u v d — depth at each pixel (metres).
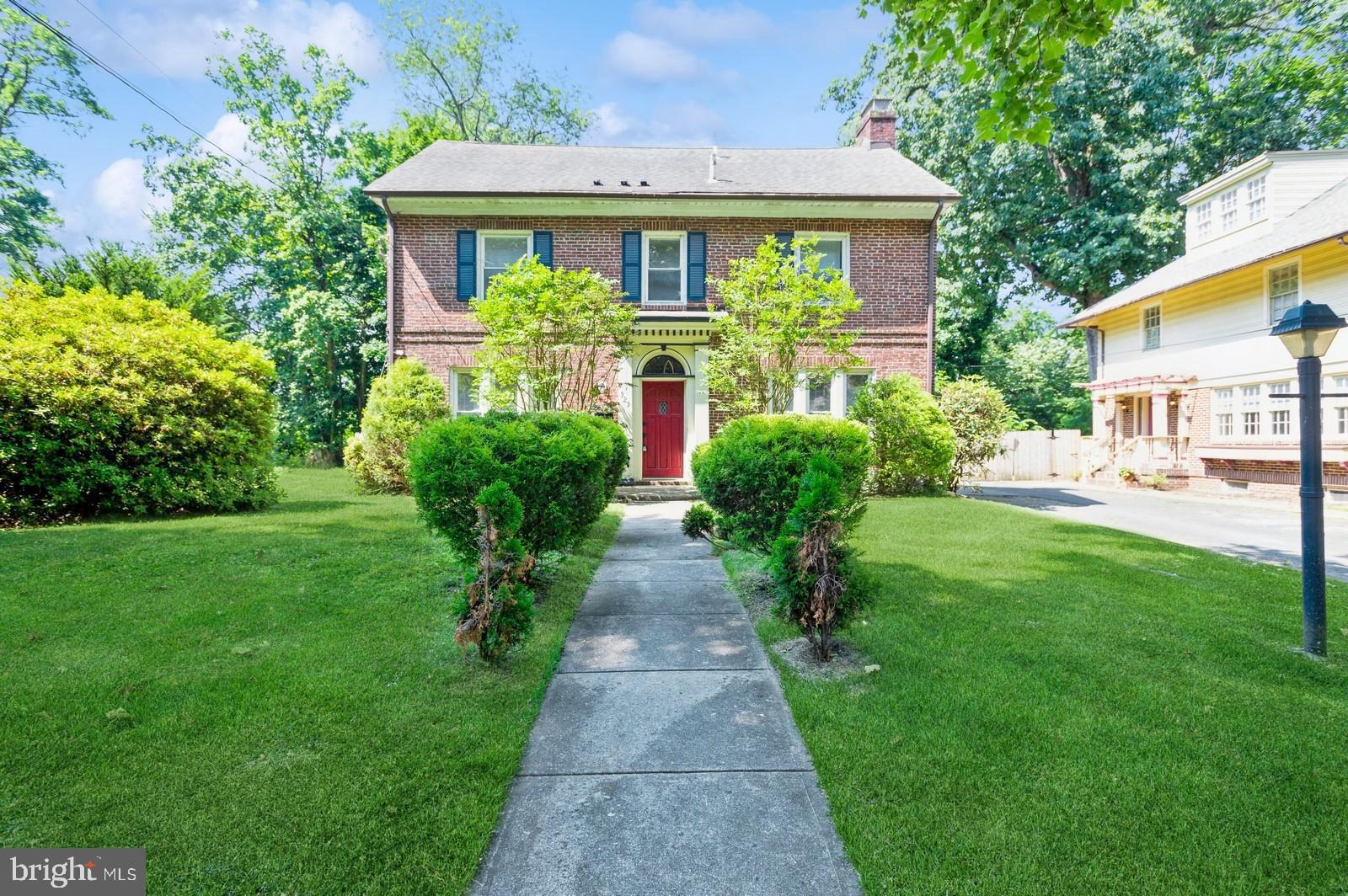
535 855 2.25
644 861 2.22
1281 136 20.45
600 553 7.27
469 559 4.59
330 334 21.03
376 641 4.13
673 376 14.26
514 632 3.78
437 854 2.19
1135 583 5.81
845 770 2.73
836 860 2.23
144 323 9.61
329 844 2.20
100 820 2.29
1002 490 17.64
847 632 4.41
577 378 12.45
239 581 5.39
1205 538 9.20
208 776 2.57
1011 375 31.06
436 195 13.38
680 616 4.97
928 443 12.55
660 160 16.23
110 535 7.04
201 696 3.26
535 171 15.03
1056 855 2.19
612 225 14.08
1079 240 21.80
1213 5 20.61
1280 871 2.13
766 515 5.66
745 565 6.42
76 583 5.18
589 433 5.88
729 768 2.82
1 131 22.48
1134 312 19.70
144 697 3.23
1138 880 2.08
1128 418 20.39
